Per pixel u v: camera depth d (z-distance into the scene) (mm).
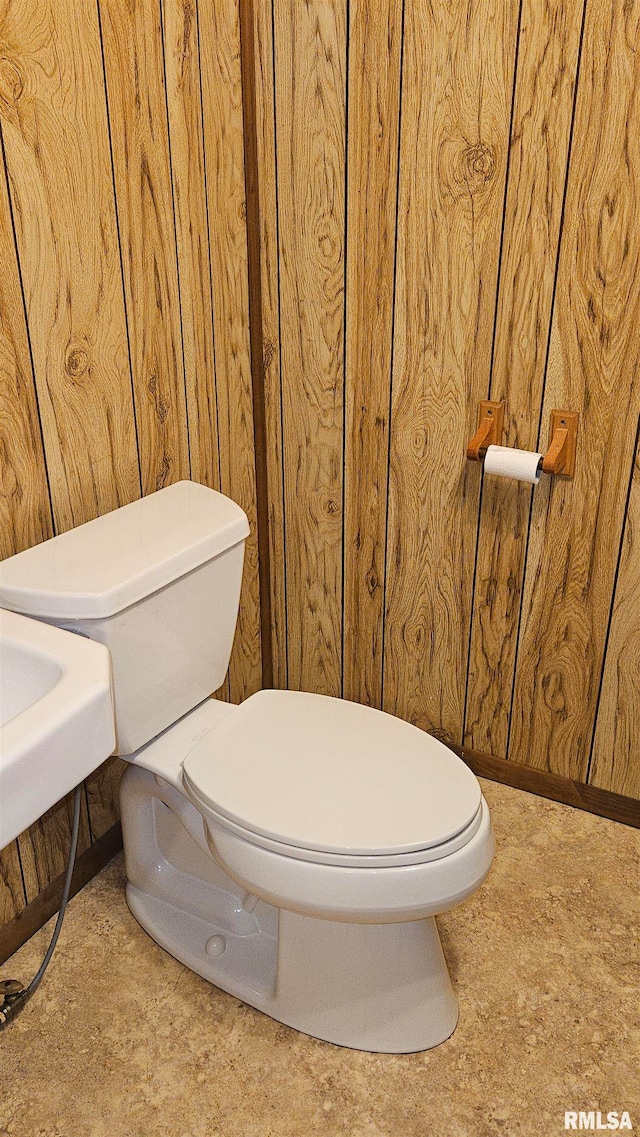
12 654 1182
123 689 1466
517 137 1629
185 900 1769
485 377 1833
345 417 2027
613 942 1731
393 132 1740
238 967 1652
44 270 1434
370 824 1355
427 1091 1473
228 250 1876
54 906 1795
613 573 1839
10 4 1273
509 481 1875
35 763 965
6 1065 1515
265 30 1786
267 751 1517
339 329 1954
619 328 1659
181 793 1575
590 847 1960
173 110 1630
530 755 2109
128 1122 1429
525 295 1729
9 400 1433
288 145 1855
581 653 1941
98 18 1428
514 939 1738
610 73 1510
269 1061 1525
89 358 1567
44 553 1467
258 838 1363
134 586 1396
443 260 1785
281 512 2207
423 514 2016
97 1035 1567
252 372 2051
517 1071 1500
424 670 2172
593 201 1601
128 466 1722
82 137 1446
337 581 2201
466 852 1354
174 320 1751
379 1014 1518
